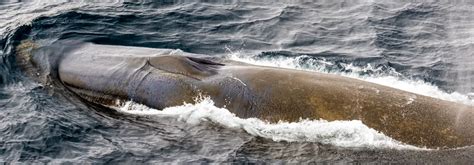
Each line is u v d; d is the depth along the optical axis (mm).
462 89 27906
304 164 21062
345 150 21750
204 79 25391
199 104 24812
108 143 22734
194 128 23719
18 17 35625
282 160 21344
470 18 36281
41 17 34969
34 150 22156
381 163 20938
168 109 25141
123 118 24938
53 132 23312
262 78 24719
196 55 28016
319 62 30797
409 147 21672
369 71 29859
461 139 21391
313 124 23047
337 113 23031
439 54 31797
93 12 36125
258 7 38125
